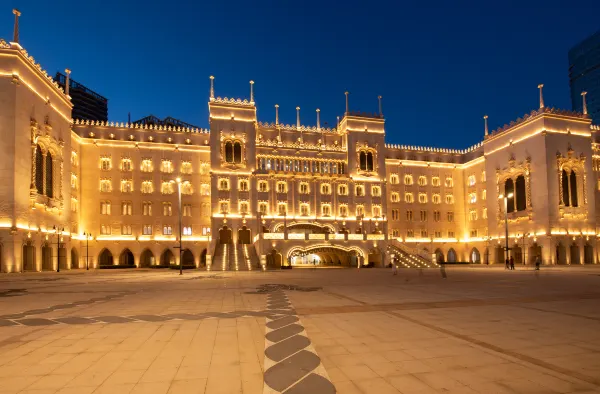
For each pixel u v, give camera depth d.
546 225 72.69
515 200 80.19
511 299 20.28
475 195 92.75
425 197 93.62
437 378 8.02
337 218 81.69
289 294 23.42
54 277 44.72
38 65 58.81
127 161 78.50
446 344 10.76
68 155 69.12
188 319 15.03
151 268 72.25
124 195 77.38
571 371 8.42
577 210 75.25
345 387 7.55
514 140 81.06
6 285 33.16
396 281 33.53
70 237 69.19
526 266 69.94
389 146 93.12
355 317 15.06
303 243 64.50
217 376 8.26
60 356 9.92
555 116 75.69
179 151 81.06
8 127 52.72
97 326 13.86
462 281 32.81
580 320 14.20
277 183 80.44
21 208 53.91
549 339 11.29
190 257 80.69
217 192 77.25
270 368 8.77
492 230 86.00
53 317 15.90
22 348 10.78
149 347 10.74
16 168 52.97
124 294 24.70
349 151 84.94
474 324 13.55
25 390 7.52
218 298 21.80
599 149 82.38
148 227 77.75
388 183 91.12
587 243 75.31
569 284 29.14
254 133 80.81
